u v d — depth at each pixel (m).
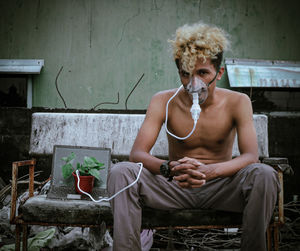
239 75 3.84
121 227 1.38
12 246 2.08
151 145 1.69
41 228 2.31
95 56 4.02
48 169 3.57
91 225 1.66
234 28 4.06
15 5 4.04
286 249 2.23
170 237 1.58
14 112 3.76
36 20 4.03
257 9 4.07
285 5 4.09
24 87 4.02
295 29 4.08
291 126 3.62
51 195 1.83
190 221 1.56
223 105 1.69
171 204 1.56
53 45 4.02
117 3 4.05
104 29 4.04
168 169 1.44
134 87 4.00
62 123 2.74
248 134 1.61
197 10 4.05
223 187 1.53
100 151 1.99
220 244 2.39
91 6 4.04
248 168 1.43
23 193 2.85
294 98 3.97
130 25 4.04
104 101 3.99
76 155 1.97
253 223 1.35
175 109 1.73
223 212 1.57
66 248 2.11
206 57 1.50
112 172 1.46
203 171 1.43
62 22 4.03
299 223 2.78
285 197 3.49
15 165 1.79
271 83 3.80
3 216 2.55
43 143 2.72
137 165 1.51
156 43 4.02
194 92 1.52
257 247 1.34
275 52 4.07
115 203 1.41
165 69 4.01
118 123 2.73
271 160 1.86
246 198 1.41
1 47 4.02
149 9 4.04
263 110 3.93
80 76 4.00
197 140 1.69
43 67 4.00
